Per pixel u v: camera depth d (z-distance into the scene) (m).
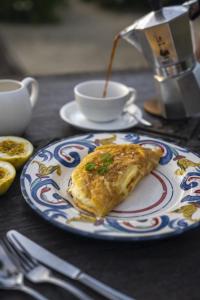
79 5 5.39
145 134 0.89
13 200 0.69
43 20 4.45
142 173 0.72
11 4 4.42
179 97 0.92
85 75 1.19
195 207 0.65
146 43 0.88
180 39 0.86
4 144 0.79
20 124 0.84
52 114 0.96
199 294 0.56
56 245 0.61
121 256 0.60
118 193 0.67
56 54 3.26
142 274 0.58
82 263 0.59
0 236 0.62
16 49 3.35
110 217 0.65
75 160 0.77
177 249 0.62
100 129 0.89
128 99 0.93
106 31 4.09
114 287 0.56
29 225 0.65
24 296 0.55
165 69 0.90
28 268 0.56
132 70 1.24
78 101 0.91
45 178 0.71
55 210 0.64
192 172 0.73
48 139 0.86
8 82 0.87
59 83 1.13
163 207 0.68
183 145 0.84
